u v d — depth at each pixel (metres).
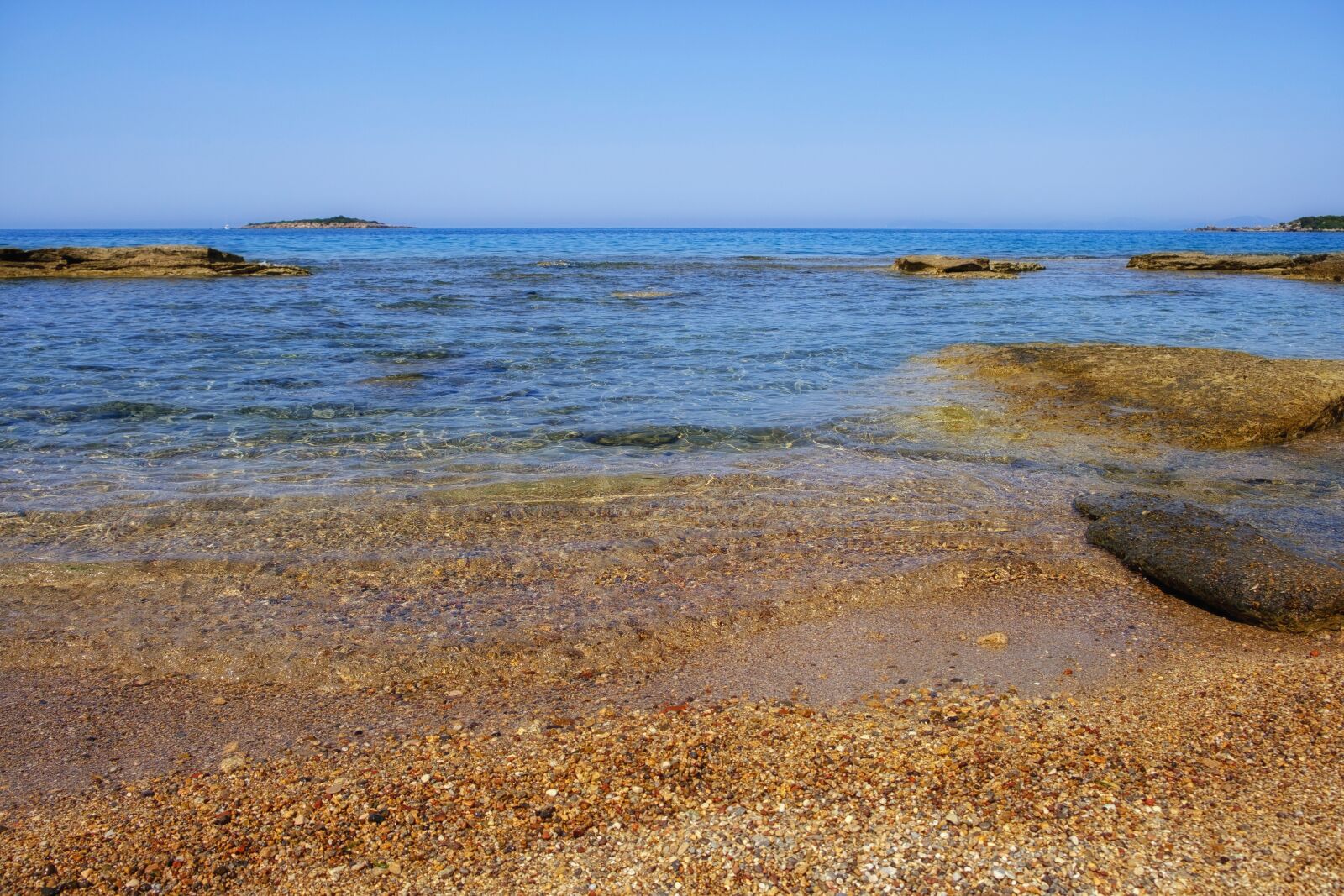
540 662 5.02
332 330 17.47
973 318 20.42
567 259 47.91
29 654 5.01
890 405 11.01
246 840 3.56
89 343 15.59
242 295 24.81
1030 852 3.43
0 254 31.34
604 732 4.32
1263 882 3.26
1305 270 35.22
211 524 6.94
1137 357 12.45
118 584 5.89
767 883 3.28
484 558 6.39
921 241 113.75
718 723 4.40
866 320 19.89
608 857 3.44
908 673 4.93
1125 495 7.42
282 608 5.61
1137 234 174.88
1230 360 11.82
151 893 3.29
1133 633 5.41
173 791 3.87
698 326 18.50
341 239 100.94
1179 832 3.54
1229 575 5.75
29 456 8.72
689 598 5.79
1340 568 5.79
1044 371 12.28
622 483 8.02
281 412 10.62
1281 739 4.20
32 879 3.33
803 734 4.29
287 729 4.37
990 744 4.19
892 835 3.54
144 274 31.59
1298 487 7.93
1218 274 38.66
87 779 3.95
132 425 9.95
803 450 9.13
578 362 14.05
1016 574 6.21
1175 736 4.25
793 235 172.50
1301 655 5.11
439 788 3.88
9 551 6.36
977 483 8.06
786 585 5.96
